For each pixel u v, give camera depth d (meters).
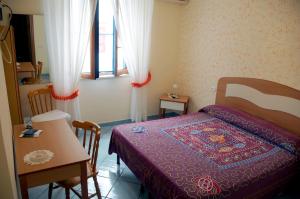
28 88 3.27
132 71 3.95
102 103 3.99
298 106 2.68
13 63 2.71
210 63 3.90
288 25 2.78
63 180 1.83
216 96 3.75
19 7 2.99
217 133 2.76
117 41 3.84
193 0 4.05
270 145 2.52
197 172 1.96
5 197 1.43
